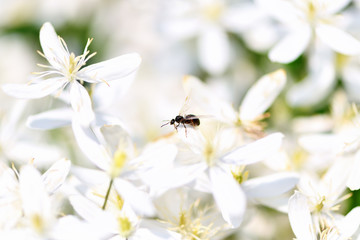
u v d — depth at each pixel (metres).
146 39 0.33
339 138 0.27
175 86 0.32
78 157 0.27
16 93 0.23
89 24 0.33
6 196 0.22
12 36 0.33
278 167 0.25
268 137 0.23
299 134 0.29
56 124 0.24
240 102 0.31
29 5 0.33
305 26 0.26
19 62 0.33
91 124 0.23
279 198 0.24
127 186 0.22
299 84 0.30
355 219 0.23
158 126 0.30
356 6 0.29
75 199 0.22
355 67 0.30
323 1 0.26
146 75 0.32
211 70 0.32
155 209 0.23
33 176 0.22
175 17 0.32
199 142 0.23
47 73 0.24
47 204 0.22
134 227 0.22
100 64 0.23
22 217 0.22
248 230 0.28
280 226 0.28
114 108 0.30
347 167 0.25
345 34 0.26
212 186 0.23
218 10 0.32
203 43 0.32
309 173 0.26
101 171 0.23
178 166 0.23
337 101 0.29
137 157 0.23
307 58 0.30
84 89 0.23
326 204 0.24
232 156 0.23
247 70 0.32
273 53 0.26
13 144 0.26
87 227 0.22
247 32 0.31
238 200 0.22
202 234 0.23
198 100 0.25
